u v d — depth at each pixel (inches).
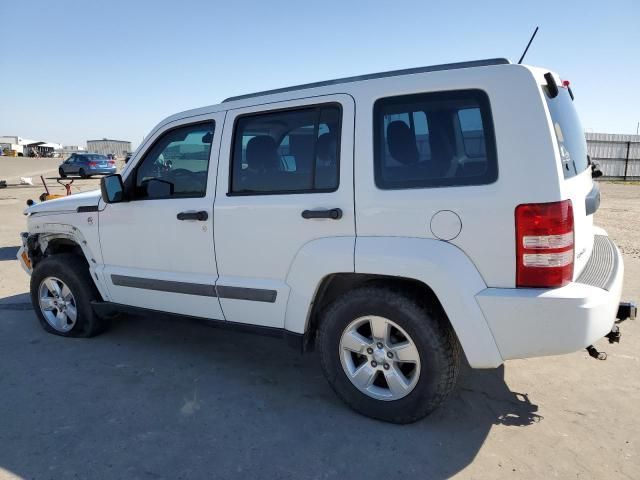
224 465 106.9
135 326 193.8
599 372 151.2
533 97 102.8
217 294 141.1
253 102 137.6
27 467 106.2
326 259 120.8
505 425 122.3
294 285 127.7
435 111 111.6
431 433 118.7
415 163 113.3
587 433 119.0
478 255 106.0
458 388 141.0
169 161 150.5
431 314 113.6
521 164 102.2
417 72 117.1
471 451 111.8
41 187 891.4
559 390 140.2
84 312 176.1
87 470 105.3
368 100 119.0
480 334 106.1
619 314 118.8
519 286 103.5
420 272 109.9
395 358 118.5
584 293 100.7
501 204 103.1
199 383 145.3
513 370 152.4
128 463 107.5
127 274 159.5
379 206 115.0
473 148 107.3
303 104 127.8
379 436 117.4
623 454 110.7
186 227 144.6
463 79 109.0
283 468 105.9
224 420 124.6
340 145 120.8
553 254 101.0
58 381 146.1
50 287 182.4
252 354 167.0
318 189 124.0
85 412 128.3
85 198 171.5
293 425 122.3
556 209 100.0
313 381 146.9
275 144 131.6
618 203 614.9
